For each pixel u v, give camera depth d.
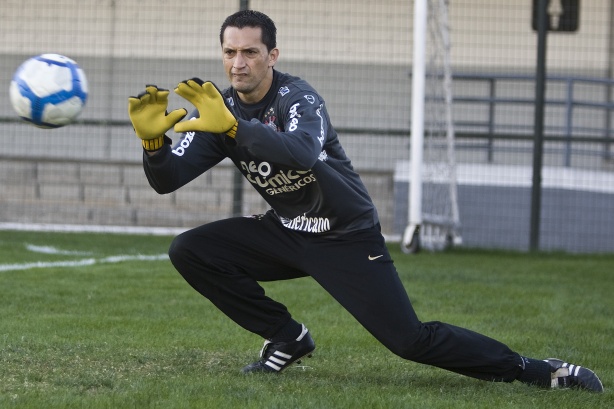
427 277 14.97
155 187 7.14
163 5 26.66
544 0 19.50
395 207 22.25
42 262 15.67
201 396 6.93
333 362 8.64
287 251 7.53
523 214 22.11
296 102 6.97
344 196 7.22
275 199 7.40
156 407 6.58
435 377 8.06
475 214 22.30
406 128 26.09
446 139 20.69
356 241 7.34
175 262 7.71
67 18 25.38
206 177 24.61
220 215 23.38
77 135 26.14
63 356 8.45
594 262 18.22
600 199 21.94
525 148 21.47
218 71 26.73
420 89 18.14
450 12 26.38
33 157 23.50
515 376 7.49
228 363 8.45
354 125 26.14
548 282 15.01
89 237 19.81
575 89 26.19
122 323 10.36
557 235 22.12
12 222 22.83
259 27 6.96
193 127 6.35
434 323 7.33
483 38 26.38
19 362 8.14
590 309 12.39
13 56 26.50
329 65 26.36
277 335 7.89
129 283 13.43
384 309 7.20
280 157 6.46
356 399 6.92
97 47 26.78
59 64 6.82
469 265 16.92
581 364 8.94
